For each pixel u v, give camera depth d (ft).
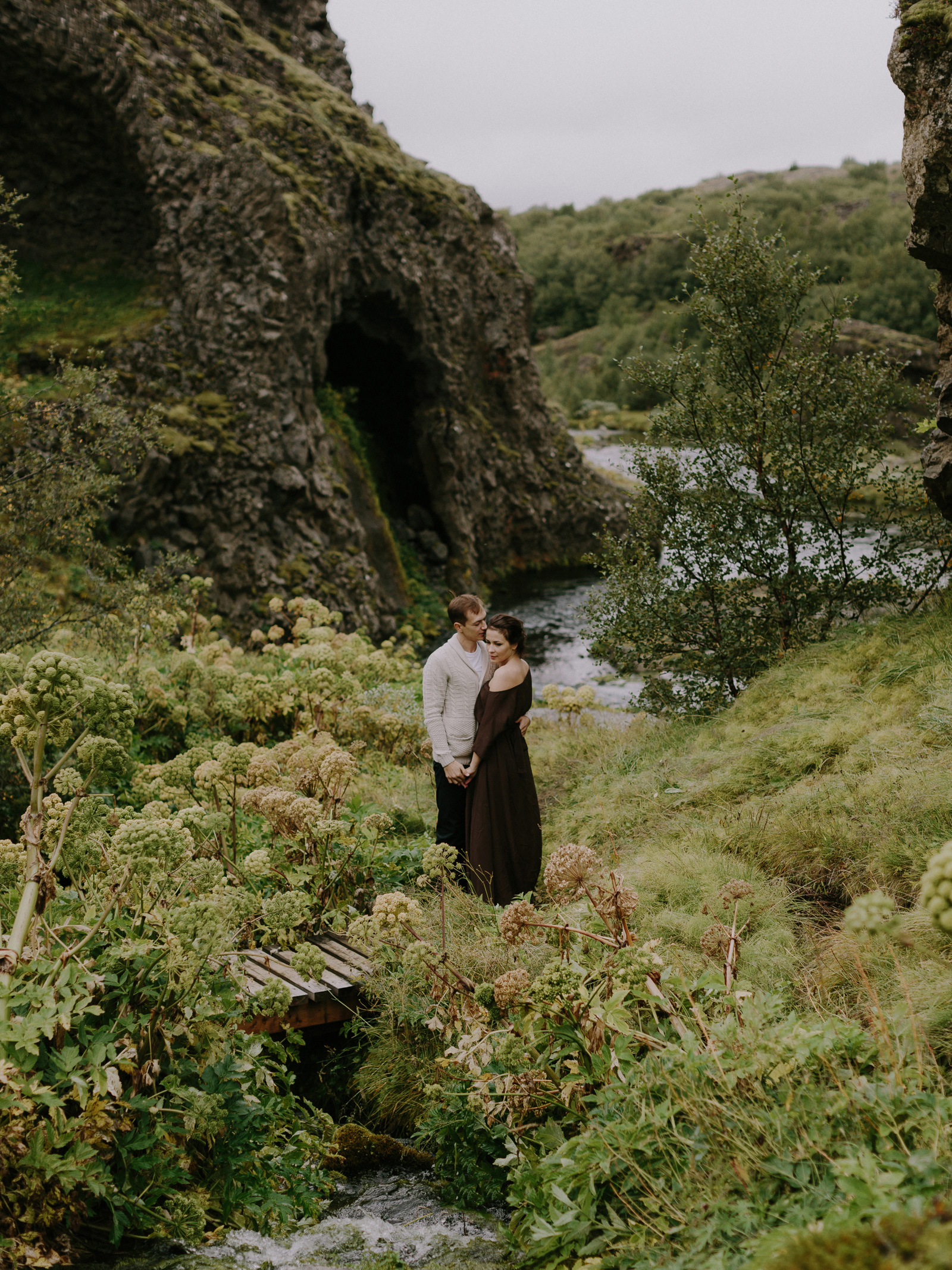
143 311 51.29
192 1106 8.47
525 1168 8.73
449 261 68.44
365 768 24.27
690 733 23.04
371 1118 11.67
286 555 49.49
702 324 26.27
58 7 49.70
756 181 390.63
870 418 24.57
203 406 48.75
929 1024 8.83
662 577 26.27
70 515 26.35
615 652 27.30
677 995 9.93
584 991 9.34
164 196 51.34
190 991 9.07
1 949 8.09
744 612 25.90
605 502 81.82
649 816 18.26
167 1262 7.40
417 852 17.56
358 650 31.40
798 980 10.98
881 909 6.64
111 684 9.00
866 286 229.04
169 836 9.09
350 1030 12.66
